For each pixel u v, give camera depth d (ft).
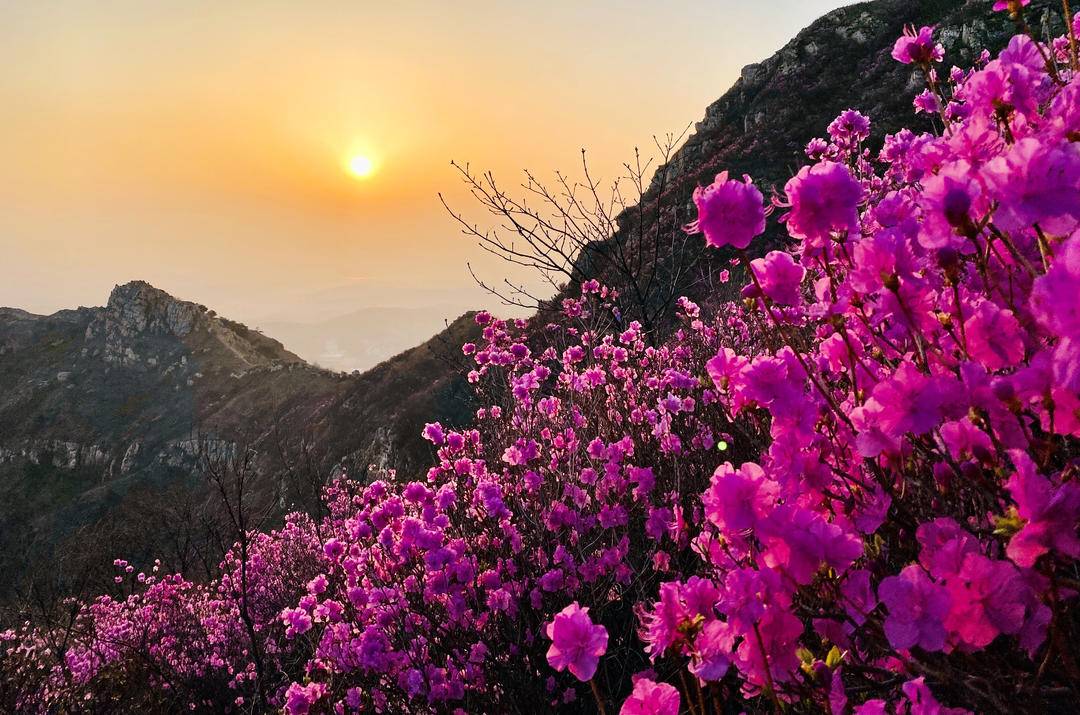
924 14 109.19
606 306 22.77
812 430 4.75
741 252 4.84
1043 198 3.22
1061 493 2.89
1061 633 3.25
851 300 4.58
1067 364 2.93
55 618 35.88
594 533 13.12
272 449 144.36
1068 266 2.93
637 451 14.46
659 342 23.08
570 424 15.87
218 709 26.18
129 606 38.42
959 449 3.98
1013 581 3.14
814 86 110.73
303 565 31.60
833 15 131.23
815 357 6.10
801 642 5.15
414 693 10.46
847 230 4.99
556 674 10.80
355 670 11.88
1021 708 3.26
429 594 11.14
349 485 37.17
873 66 104.88
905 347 5.22
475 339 78.43
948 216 3.57
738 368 5.65
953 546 3.43
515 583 11.81
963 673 3.64
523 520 13.41
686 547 9.63
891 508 4.78
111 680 29.09
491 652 10.89
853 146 15.66
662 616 4.25
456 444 16.11
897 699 4.41
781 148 94.58
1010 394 3.52
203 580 42.34
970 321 4.09
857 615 4.25
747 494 4.29
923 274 5.24
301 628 15.10
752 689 4.27
